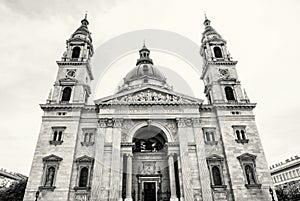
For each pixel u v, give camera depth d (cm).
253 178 4550
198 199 4238
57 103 5228
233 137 4934
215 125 5128
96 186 4209
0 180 8862
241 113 5259
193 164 4578
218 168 4656
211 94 5850
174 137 4938
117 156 4503
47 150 4641
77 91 5500
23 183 6162
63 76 5738
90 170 4475
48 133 4831
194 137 4853
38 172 4425
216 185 4416
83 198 4222
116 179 4275
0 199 5891
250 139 4953
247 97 5528
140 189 4778
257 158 4731
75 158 4619
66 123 4941
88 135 4909
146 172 4984
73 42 6378
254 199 4294
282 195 6238
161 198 4628
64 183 4303
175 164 4925
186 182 4328
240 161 4650
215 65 6088
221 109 5250
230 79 5784
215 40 6588
